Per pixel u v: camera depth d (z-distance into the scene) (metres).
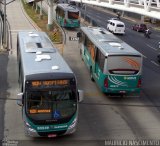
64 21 50.00
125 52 21.14
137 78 21.50
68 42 41.19
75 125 16.03
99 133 17.12
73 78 15.70
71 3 83.25
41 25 51.78
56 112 15.52
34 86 15.36
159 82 26.42
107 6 32.09
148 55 36.66
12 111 19.50
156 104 21.69
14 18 58.16
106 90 21.55
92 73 25.42
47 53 19.41
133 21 72.62
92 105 20.98
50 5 48.16
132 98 22.62
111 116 19.39
